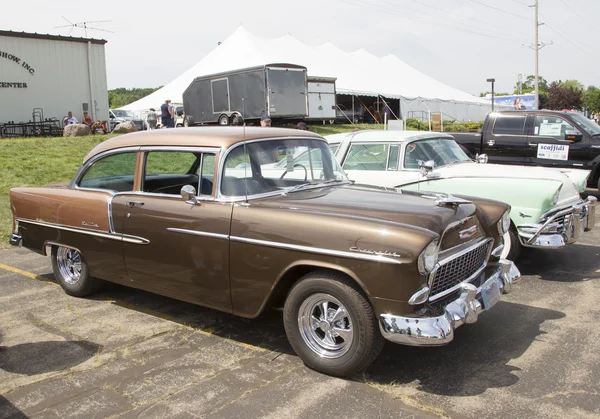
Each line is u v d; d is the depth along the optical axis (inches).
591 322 185.8
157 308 203.9
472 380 145.4
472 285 146.9
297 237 146.2
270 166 174.6
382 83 1386.6
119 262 191.2
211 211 163.9
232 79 876.6
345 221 142.1
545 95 2202.3
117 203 188.9
